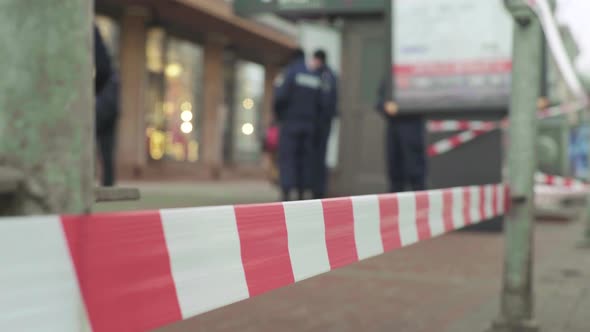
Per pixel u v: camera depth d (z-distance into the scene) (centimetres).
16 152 89
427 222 242
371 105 974
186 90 2075
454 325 335
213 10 1936
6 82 89
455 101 720
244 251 126
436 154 783
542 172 1320
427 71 725
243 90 2350
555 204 1218
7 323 75
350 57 977
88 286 87
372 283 451
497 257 584
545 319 353
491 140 762
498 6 705
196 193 1155
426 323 339
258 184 1908
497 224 764
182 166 2034
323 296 404
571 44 636
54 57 90
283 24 2298
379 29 967
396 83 734
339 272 493
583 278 495
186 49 2070
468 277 480
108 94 636
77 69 92
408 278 471
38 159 89
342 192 987
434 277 478
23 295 77
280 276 139
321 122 784
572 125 1407
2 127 89
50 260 81
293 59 777
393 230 210
